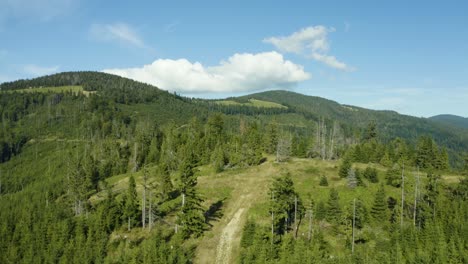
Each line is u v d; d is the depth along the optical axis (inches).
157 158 5816.9
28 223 3762.3
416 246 2714.1
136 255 2819.9
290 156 5664.4
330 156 5541.3
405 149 5428.2
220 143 5492.1
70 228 3469.5
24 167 7317.9
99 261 2972.4
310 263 2529.5
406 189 3727.9
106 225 3395.7
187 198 3139.8
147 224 3479.3
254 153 5027.1
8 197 5644.7
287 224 3201.3
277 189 3029.0
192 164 3243.1
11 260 3316.9
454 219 2874.0
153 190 4165.8
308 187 3959.2
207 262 2864.2
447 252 2524.6
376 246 2812.5
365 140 6382.9
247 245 2903.5
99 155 6279.5
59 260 3149.6
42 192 5418.3
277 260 2679.6
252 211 3449.8
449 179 4242.1
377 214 3218.5
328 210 3240.7
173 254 2753.4
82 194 4097.0
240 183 4217.5
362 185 3941.9
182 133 6520.7
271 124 6008.9
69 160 6407.5
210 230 3248.0
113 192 4466.0
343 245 2910.9
